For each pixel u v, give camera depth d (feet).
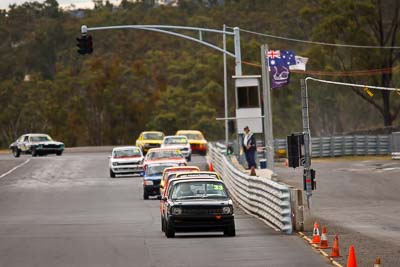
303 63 293.23
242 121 340.39
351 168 369.09
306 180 185.98
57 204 260.01
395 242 153.28
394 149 426.10
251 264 120.88
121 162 351.67
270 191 184.14
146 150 439.63
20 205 260.42
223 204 159.02
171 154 288.30
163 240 156.76
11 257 136.77
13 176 372.17
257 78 338.13
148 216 213.46
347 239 154.81
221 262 123.65
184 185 163.32
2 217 222.28
